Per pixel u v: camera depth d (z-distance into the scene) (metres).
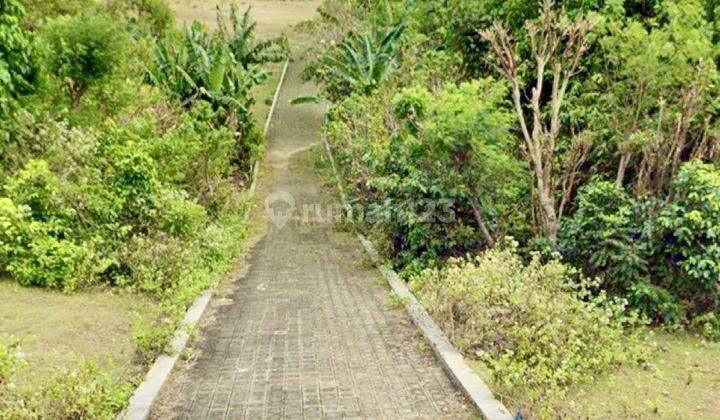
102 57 13.27
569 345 6.91
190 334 7.91
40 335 7.14
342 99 22.03
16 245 8.91
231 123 21.20
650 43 9.89
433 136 10.44
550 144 10.02
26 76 11.69
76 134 10.70
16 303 8.09
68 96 13.48
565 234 9.58
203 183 15.78
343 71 21.38
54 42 13.12
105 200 10.35
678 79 9.97
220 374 6.87
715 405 6.19
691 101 9.31
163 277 9.75
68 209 9.66
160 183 11.76
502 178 10.69
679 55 9.79
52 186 9.64
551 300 7.37
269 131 29.48
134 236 10.18
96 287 9.29
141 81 18.02
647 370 7.07
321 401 6.13
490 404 5.77
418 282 10.09
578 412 5.84
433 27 20.77
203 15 49.06
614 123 10.26
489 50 14.10
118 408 5.62
